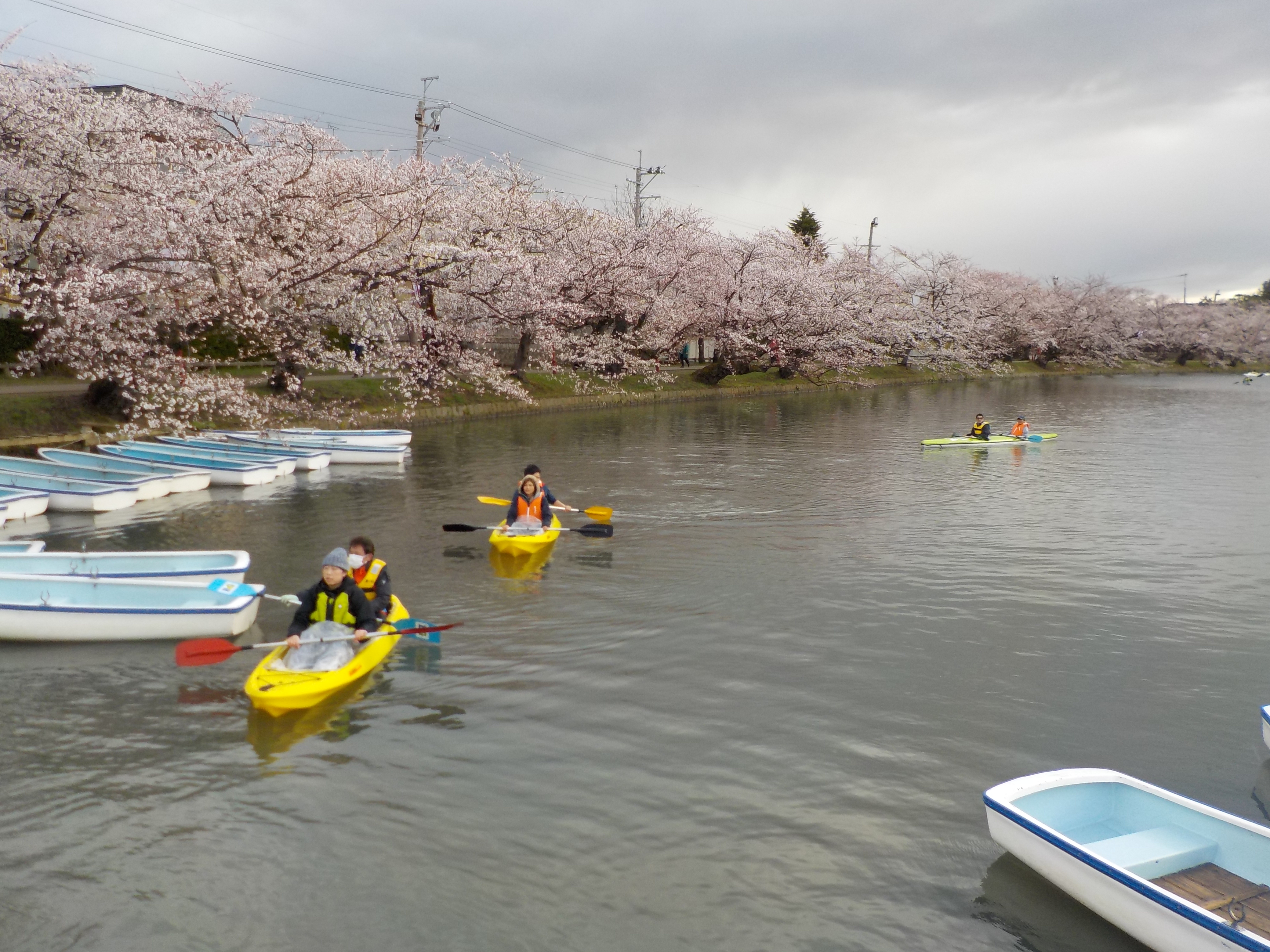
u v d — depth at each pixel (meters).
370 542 9.90
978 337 70.50
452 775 7.29
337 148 27.81
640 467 24.06
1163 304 100.38
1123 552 14.97
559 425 34.09
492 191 36.56
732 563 14.07
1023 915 5.61
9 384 24.58
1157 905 4.82
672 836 6.47
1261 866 5.26
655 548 15.07
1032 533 16.44
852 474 23.52
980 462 26.11
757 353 49.75
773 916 5.64
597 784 7.18
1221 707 8.84
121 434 21.84
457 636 10.56
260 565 13.63
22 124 21.12
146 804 6.84
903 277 69.19
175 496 19.08
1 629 9.85
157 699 8.66
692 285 46.53
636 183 63.16
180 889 5.86
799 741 7.98
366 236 27.72
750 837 6.47
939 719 8.46
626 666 9.70
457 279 31.89
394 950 5.32
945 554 14.80
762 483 21.80
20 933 5.44
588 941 5.41
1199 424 37.97
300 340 27.48
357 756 7.59
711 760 7.60
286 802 6.88
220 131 28.34
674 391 45.47
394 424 30.80
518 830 6.54
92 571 11.26
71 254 22.62
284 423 26.88
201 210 22.69
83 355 21.25
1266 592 12.70
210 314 23.16
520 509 15.07
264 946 5.35
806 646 10.41
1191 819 5.61
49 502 17.05
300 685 8.39
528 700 8.76
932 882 5.95
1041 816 5.90
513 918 5.60
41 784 7.12
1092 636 10.85
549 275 35.47
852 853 6.28
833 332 53.91
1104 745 7.99
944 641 10.62
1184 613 11.75
